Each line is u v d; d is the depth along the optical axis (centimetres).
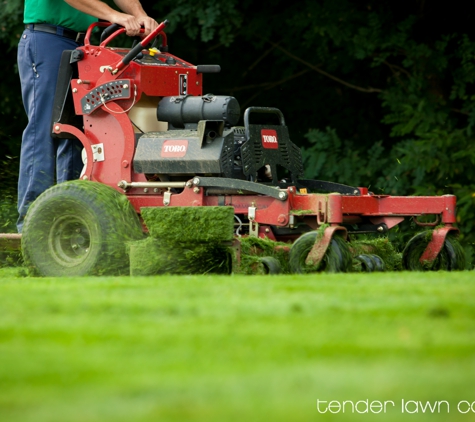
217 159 1869
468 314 1038
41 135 2247
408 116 3612
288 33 3862
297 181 2047
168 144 1920
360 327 961
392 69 3812
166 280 1458
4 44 3831
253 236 1803
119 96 1983
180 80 2061
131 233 1875
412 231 2564
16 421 650
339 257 1697
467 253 3222
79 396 707
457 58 3694
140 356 839
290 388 720
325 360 812
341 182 3619
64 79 2097
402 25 3597
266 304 1120
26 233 1934
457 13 3747
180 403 682
